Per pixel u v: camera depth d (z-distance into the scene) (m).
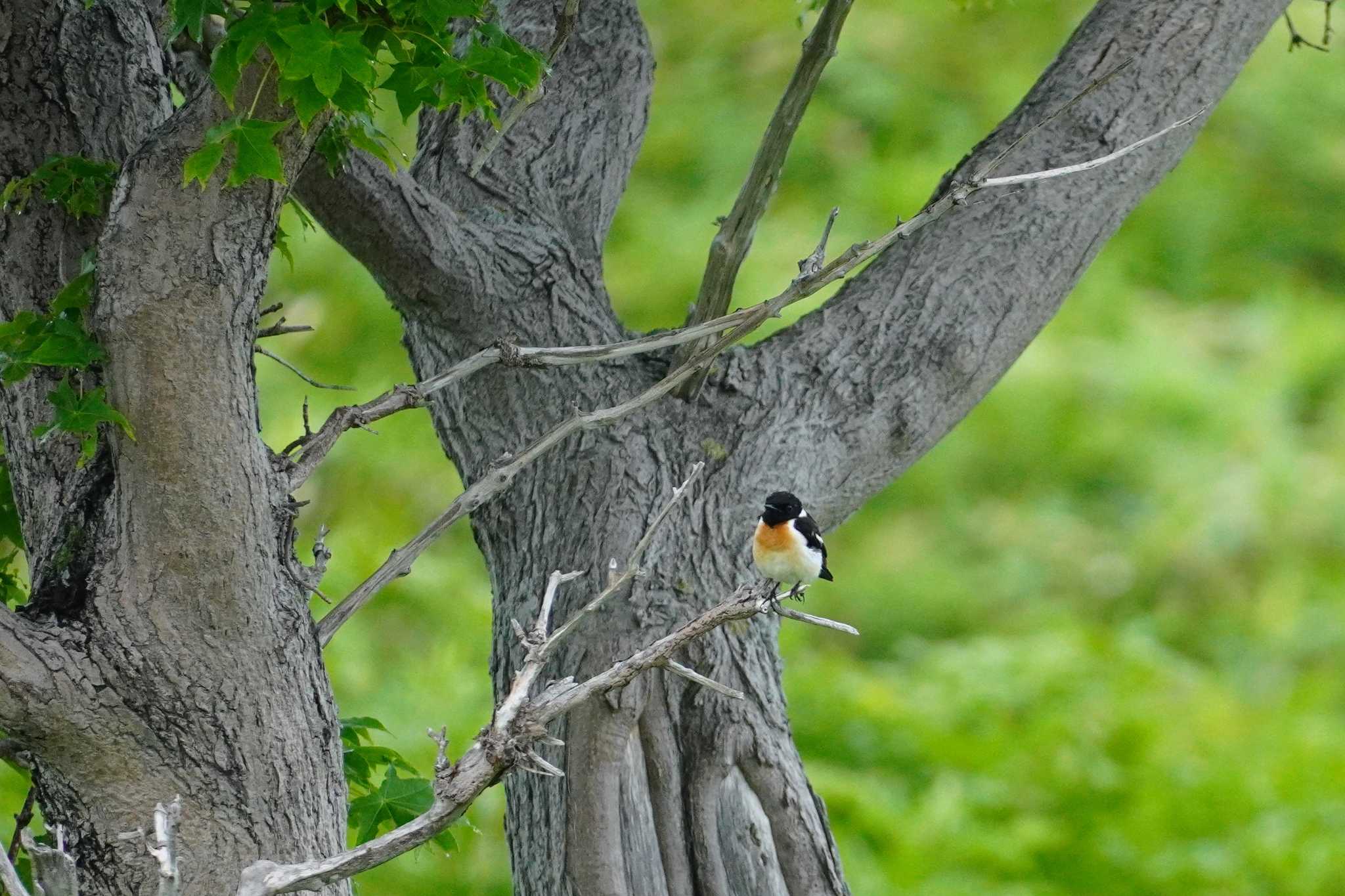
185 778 6.94
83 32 8.34
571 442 9.35
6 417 7.91
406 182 9.24
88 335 6.94
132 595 6.92
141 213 6.78
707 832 8.38
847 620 26.36
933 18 29.75
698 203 27.62
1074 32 10.78
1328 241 30.50
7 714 6.62
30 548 7.70
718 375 9.59
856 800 17.58
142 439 6.86
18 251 8.00
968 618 26.05
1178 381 27.56
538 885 8.55
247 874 5.89
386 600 19.62
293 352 25.67
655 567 8.77
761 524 8.49
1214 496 26.88
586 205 10.59
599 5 11.56
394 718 17.45
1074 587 26.53
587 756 8.34
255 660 7.09
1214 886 17.23
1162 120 10.09
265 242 7.07
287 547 7.41
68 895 5.87
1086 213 9.96
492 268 9.70
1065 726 19.48
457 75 7.26
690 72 29.48
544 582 8.94
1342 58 31.31
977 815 18.23
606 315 9.97
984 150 10.25
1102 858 17.47
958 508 27.34
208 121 6.81
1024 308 9.83
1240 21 10.30
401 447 25.05
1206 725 20.36
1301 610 25.89
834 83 28.92
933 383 9.62
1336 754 19.98
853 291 10.09
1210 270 30.31
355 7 6.83
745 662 8.77
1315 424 28.91
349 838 11.35
